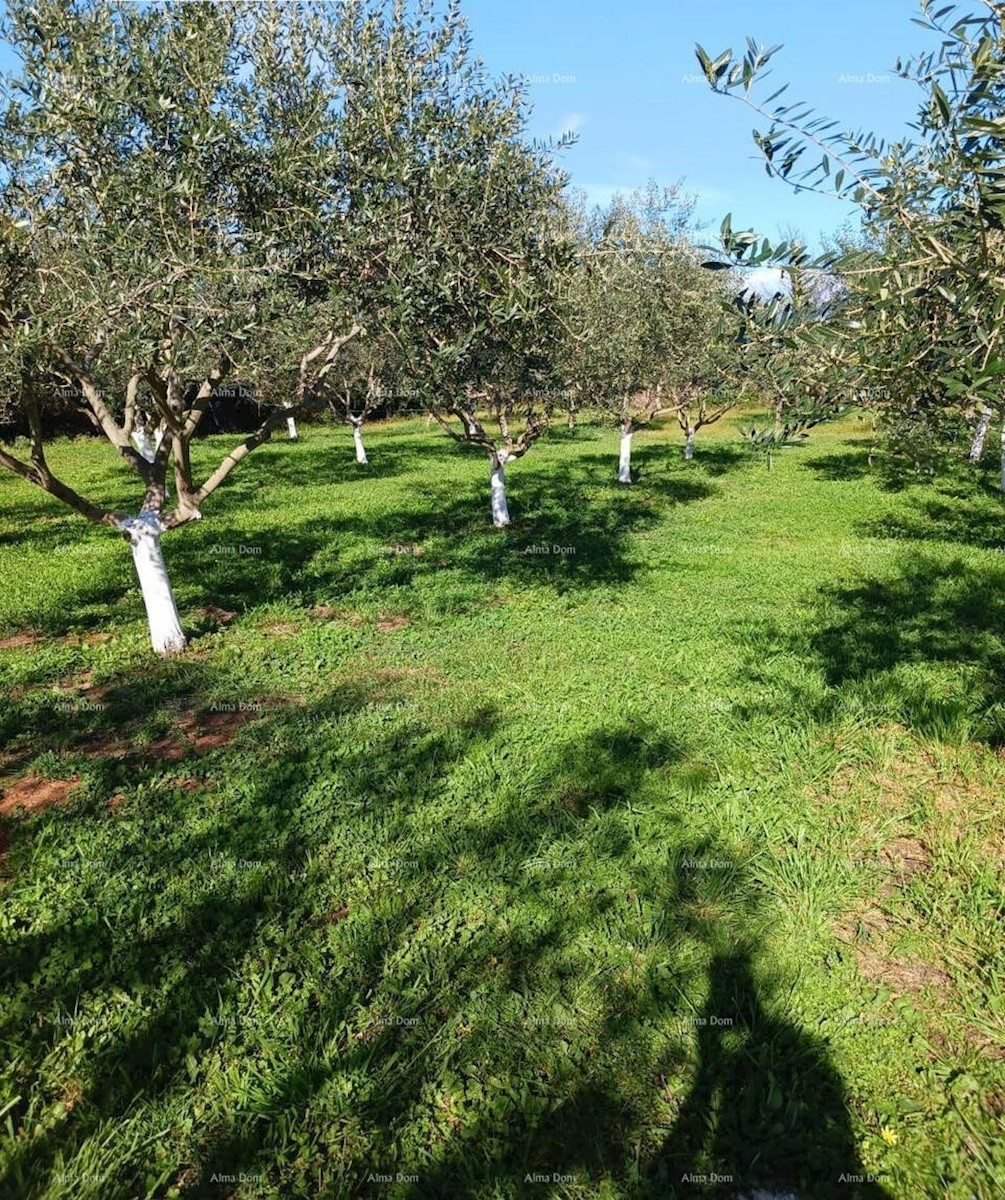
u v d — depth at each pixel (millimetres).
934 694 6195
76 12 5727
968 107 2441
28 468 6719
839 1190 2695
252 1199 2721
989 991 3436
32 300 5484
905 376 2828
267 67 6129
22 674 7203
